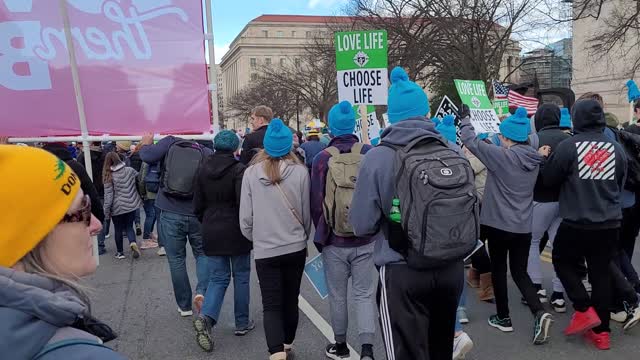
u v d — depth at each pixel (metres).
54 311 1.05
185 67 5.14
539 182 4.56
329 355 4.21
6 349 0.99
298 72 50.34
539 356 4.16
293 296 3.98
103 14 4.97
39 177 1.13
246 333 4.80
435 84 28.67
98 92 5.03
